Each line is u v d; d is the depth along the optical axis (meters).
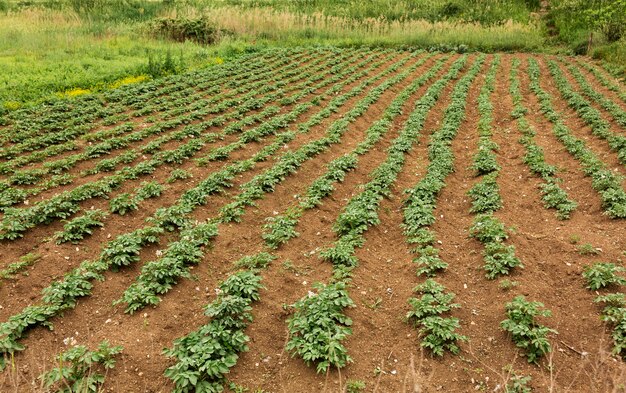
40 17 29.64
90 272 7.25
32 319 6.26
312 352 5.59
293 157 12.11
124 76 21.05
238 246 8.68
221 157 12.66
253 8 36.53
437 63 25.47
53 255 8.00
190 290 7.34
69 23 29.27
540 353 5.81
